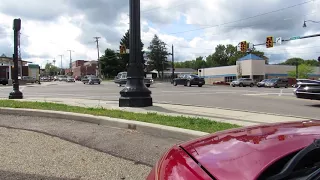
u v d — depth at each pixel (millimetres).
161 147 6309
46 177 4770
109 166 5281
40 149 6289
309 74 82625
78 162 5488
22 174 4887
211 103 15391
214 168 2025
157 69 104562
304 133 2348
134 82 12492
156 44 104062
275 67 79062
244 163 2004
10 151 6129
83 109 10695
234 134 2670
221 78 86500
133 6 12477
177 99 18047
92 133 7555
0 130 8047
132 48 12531
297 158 1848
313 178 1656
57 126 8438
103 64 114188
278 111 12008
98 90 29609
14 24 16938
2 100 14336
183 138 6801
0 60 64688
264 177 1837
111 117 8852
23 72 80750
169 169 2240
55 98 18328
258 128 2762
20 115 10344
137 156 5777
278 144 2201
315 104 14805
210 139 2652
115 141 6805
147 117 8883
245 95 21875
